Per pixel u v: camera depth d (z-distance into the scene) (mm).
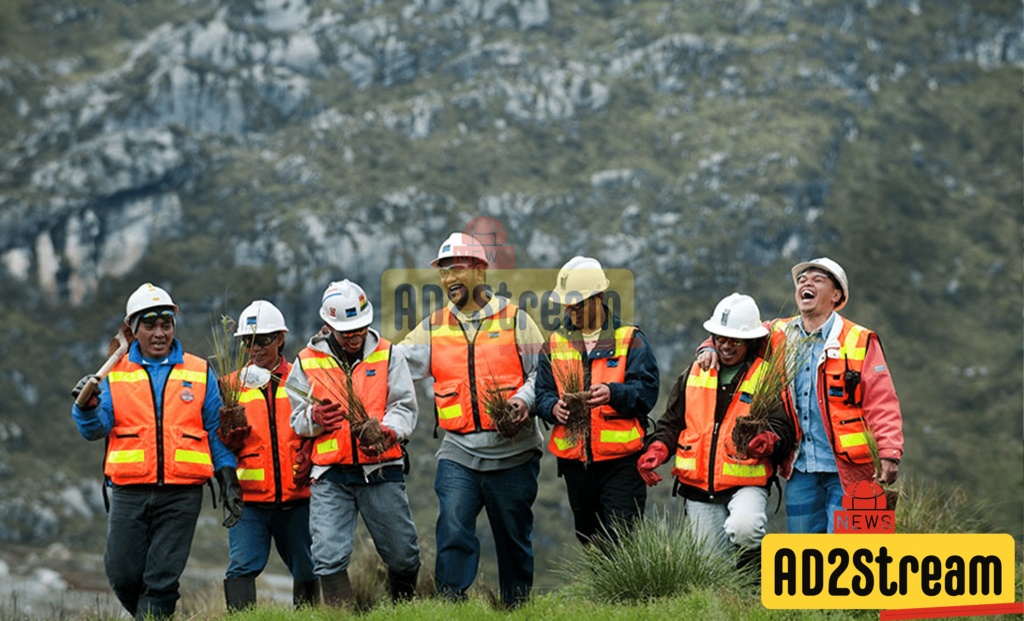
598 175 188250
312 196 182000
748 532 12375
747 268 173125
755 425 12227
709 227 177625
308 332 166625
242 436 13023
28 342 168750
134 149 186750
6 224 177875
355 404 12492
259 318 14109
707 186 185875
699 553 12758
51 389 163625
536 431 13414
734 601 11617
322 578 12578
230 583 13594
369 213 175375
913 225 194125
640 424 13344
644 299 164000
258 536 13938
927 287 184125
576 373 12992
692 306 165625
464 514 12969
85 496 139625
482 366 13117
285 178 188500
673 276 170250
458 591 12867
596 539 13570
